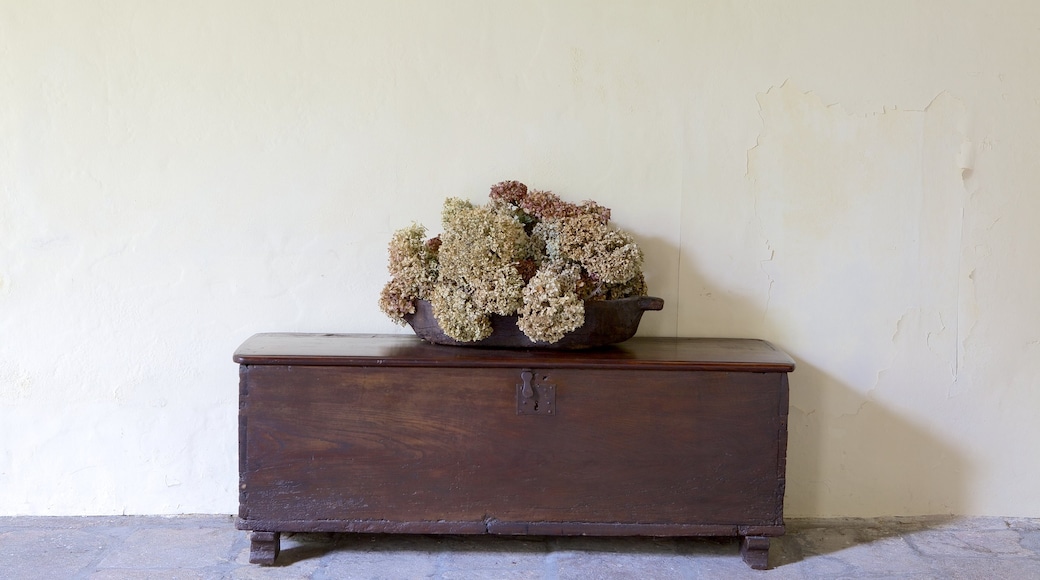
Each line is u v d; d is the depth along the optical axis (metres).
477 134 2.83
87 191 2.79
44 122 2.76
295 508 2.49
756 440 2.49
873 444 2.95
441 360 2.43
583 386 2.46
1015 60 2.84
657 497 2.50
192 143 2.80
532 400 2.46
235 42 2.78
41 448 2.86
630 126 2.84
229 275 2.85
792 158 2.86
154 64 2.77
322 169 2.83
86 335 2.83
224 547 2.66
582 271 2.62
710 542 2.75
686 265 2.89
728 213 2.88
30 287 2.80
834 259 2.89
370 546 2.68
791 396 2.94
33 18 2.73
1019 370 2.93
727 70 2.83
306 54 2.79
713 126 2.85
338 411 2.46
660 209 2.87
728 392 2.47
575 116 2.84
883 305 2.91
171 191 2.81
